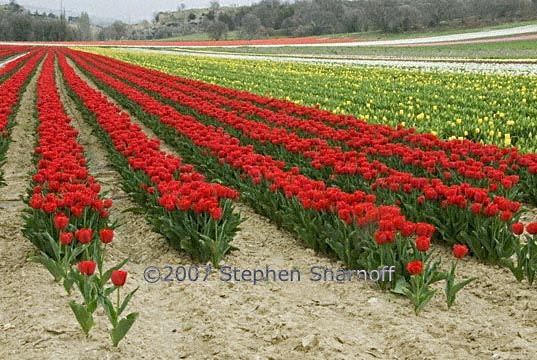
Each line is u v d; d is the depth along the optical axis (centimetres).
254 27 13150
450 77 2673
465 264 631
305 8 13512
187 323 512
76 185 671
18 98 2025
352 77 2881
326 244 658
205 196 644
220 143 1073
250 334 486
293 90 2423
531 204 854
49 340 472
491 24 9325
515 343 454
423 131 1363
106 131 1307
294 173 798
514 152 884
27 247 707
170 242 691
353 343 469
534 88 2142
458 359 438
